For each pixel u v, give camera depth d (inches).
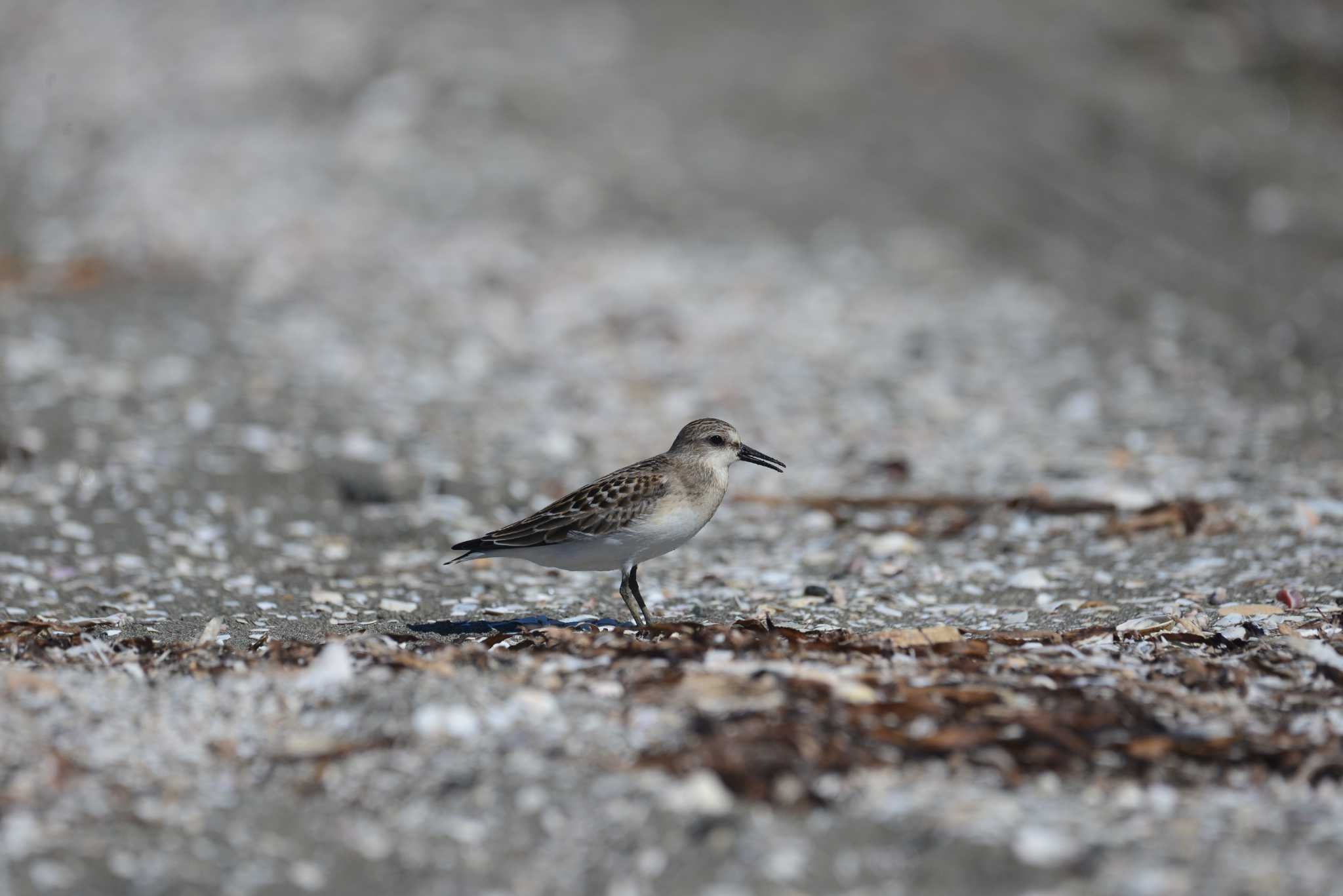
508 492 574.9
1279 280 909.2
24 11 1624.0
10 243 915.4
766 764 255.4
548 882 226.5
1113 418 683.4
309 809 246.5
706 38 1466.5
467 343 797.9
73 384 661.9
